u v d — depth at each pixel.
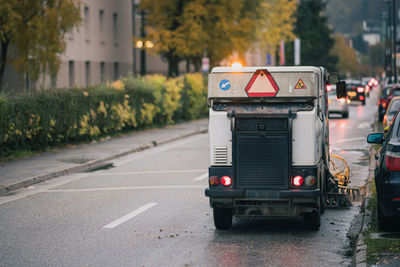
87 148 23.92
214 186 10.09
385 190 9.21
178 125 36.50
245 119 9.97
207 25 50.09
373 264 7.68
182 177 17.09
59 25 30.61
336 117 42.94
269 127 9.92
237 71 10.34
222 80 10.34
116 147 24.28
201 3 49.44
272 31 59.41
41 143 22.61
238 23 52.31
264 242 9.67
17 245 9.56
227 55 51.06
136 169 19.09
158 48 49.47
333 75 12.09
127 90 30.34
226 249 9.21
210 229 10.66
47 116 22.42
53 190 15.35
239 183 10.02
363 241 8.95
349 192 12.93
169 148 25.45
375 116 41.81
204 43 49.53
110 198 13.95
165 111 35.38
